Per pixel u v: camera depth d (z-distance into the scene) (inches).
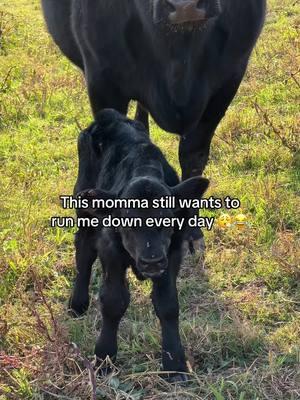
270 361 68.1
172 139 127.3
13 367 67.6
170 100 86.0
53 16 105.0
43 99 147.8
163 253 60.2
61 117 144.2
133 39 86.5
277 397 65.0
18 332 75.0
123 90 91.9
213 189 104.0
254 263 88.4
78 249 78.4
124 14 86.3
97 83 92.2
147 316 78.2
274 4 219.0
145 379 67.3
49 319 78.2
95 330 76.3
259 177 108.4
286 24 195.2
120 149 70.9
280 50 168.9
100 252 66.4
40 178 114.5
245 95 146.9
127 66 89.0
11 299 82.7
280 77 153.6
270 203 99.0
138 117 112.7
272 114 134.8
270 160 114.3
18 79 167.3
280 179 108.1
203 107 88.6
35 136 134.2
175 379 67.1
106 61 90.2
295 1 219.3
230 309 79.5
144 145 69.0
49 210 103.0
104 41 89.1
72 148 126.3
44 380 66.6
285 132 123.0
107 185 70.3
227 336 73.1
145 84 88.5
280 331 75.1
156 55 84.7
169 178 69.5
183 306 81.0
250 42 91.2
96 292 84.4
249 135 124.4
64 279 87.1
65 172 117.6
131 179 64.6
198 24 73.7
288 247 88.7
